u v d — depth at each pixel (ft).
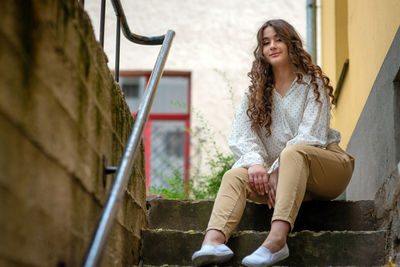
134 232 9.69
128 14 31.73
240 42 31.65
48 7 5.57
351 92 16.42
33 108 5.12
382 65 11.55
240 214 9.63
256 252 8.86
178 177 18.02
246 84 31.19
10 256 4.59
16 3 4.84
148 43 11.38
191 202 11.24
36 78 5.20
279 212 9.15
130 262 9.27
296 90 10.75
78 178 6.47
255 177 9.89
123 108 9.37
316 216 10.85
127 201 9.24
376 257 9.64
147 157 29.99
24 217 4.88
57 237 5.74
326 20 21.93
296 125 10.72
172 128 30.78
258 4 32.01
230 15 31.99
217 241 9.25
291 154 9.64
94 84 7.27
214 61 31.45
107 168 7.75
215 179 16.25
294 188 9.35
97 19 31.07
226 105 30.76
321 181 10.14
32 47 5.14
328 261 9.66
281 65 10.87
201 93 30.99
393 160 10.41
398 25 10.36
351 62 16.53
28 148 4.99
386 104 11.03
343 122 18.07
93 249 5.46
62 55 5.94
